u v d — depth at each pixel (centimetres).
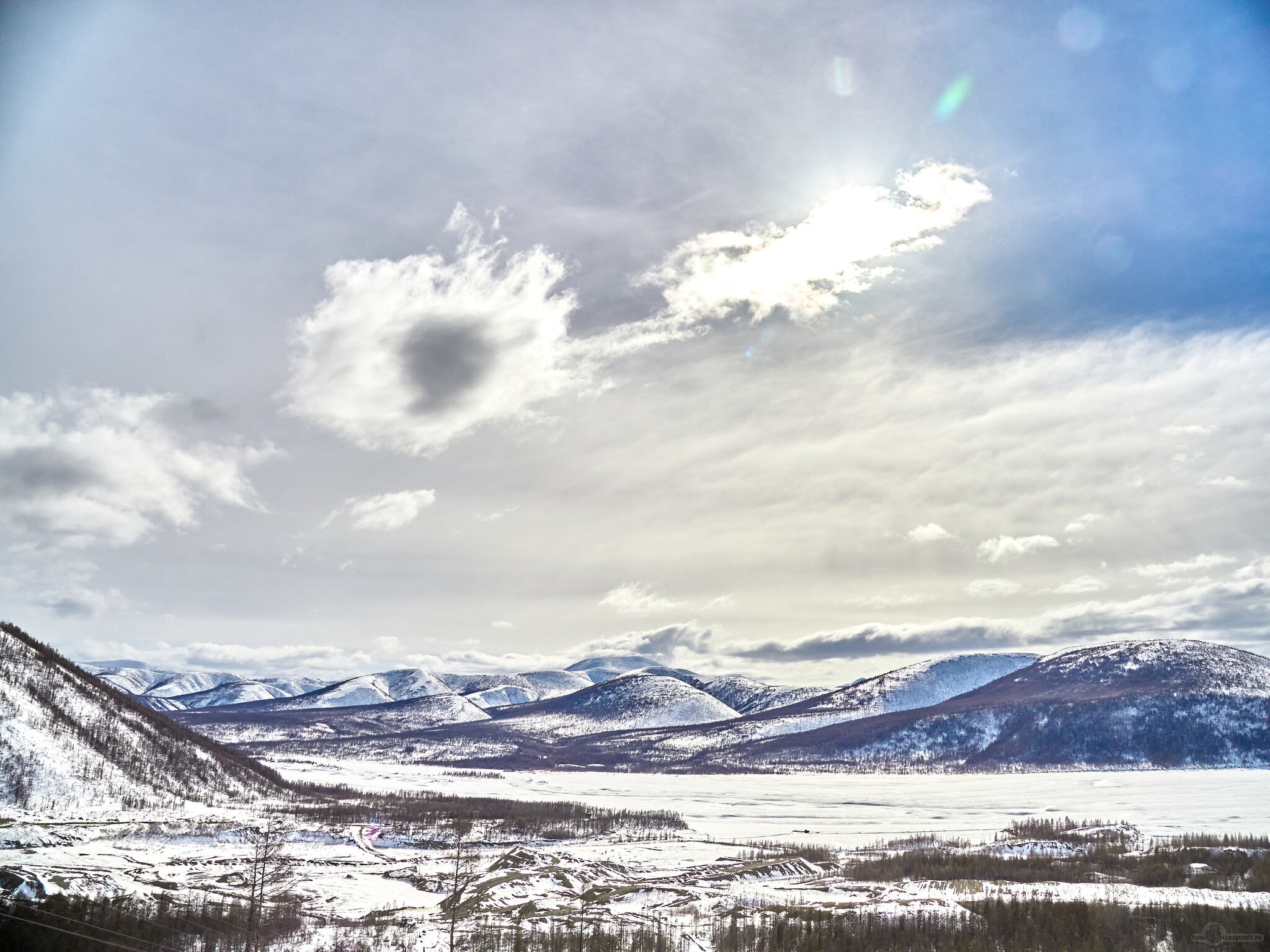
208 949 12088
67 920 11238
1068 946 14400
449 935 14562
